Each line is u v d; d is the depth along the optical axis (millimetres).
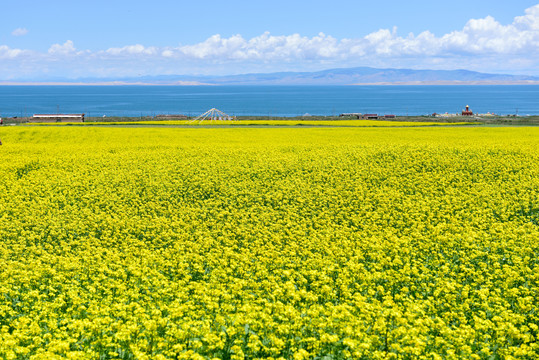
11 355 8555
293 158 37406
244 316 10148
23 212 22344
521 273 14039
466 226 19016
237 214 22016
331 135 66375
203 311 10703
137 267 14000
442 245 16766
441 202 24109
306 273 13648
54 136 67125
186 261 15500
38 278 13406
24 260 14984
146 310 11117
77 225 20031
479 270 13930
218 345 8945
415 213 21219
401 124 90625
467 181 29000
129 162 36281
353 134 67438
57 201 24906
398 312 10078
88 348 9125
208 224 20734
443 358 9109
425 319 10180
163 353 9203
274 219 21250
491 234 18047
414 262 14820
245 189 27203
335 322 9781
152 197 25766
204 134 68562
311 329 9891
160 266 14797
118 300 11805
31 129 74250
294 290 12000
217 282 13023
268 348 9031
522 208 22562
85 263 15062
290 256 15953
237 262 15305
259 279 14023
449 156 36500
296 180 29359
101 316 10633
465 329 9656
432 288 12828
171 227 20516
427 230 19484
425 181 28609
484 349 8930
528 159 35188
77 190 27062
